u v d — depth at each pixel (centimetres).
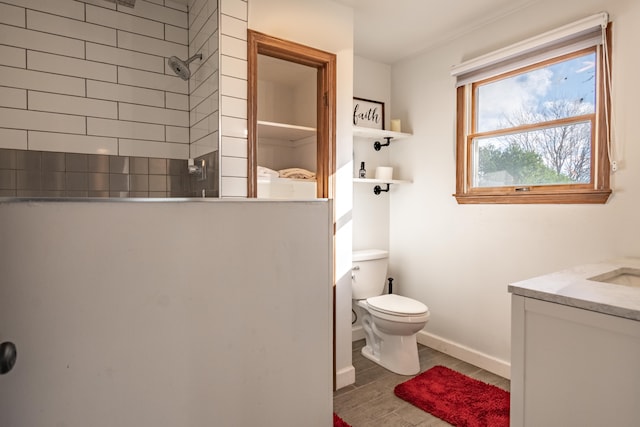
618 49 192
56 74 188
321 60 227
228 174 191
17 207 54
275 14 207
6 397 53
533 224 230
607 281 160
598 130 201
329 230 92
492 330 253
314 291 89
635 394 109
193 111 223
